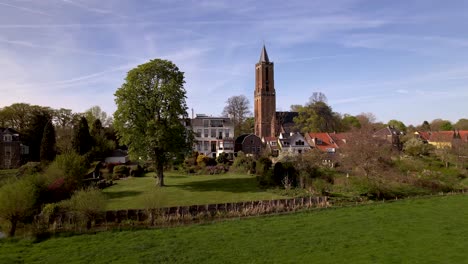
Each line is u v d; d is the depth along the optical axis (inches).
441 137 2942.9
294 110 4522.6
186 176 2006.6
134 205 1187.3
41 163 1776.6
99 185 1581.0
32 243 759.1
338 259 615.5
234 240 754.8
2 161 2561.5
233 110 4153.5
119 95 1528.1
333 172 1759.4
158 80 1579.7
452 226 836.0
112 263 619.5
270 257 636.7
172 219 1045.2
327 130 3666.3
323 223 901.2
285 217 989.8
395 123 5147.6
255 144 3085.6
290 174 1583.4
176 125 1536.7
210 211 1116.5
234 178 1872.5
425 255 626.5
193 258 638.5
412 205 1136.8
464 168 2155.5
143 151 1542.8
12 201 869.8
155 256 653.3
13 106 3058.6
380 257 620.1
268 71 4126.5
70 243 753.6
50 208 971.3
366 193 1438.2
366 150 1606.8
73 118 3511.3
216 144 3075.8
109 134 3144.7
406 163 2027.6
